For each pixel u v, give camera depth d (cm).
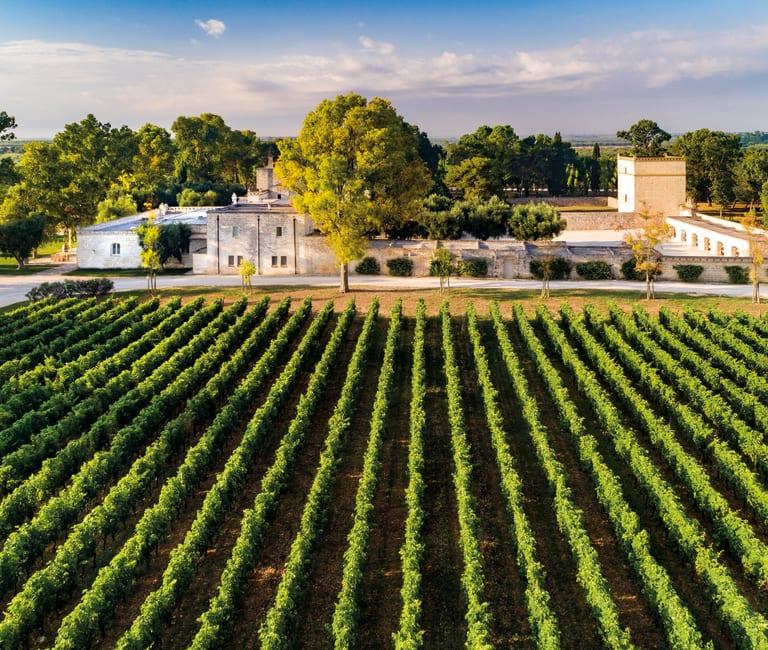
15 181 10594
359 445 4109
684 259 7919
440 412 4541
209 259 8550
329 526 3309
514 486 3303
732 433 4016
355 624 2527
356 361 5038
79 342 5631
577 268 8069
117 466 3700
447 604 2777
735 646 2550
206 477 3781
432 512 3397
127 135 14112
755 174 11812
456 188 14488
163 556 3123
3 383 4944
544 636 2403
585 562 2745
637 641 2597
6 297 7662
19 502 3300
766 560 2766
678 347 5300
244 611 2766
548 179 16962
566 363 5206
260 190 11900
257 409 4238
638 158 11850
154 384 4694
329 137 7444
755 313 6412
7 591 2836
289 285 7944
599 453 3934
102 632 2634
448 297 7250
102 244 9188
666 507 3172
